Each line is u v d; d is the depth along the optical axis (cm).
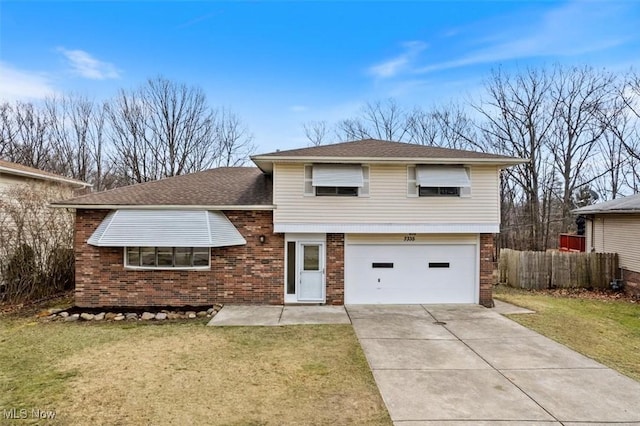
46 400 661
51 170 3359
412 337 1042
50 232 1600
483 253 1451
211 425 584
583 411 629
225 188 1568
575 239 2509
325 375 780
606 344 997
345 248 1434
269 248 1412
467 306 1419
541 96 2831
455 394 693
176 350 926
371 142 1706
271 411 629
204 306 1387
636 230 1694
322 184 1348
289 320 1211
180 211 1359
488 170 1412
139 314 1268
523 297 1625
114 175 3416
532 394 693
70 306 1388
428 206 1401
